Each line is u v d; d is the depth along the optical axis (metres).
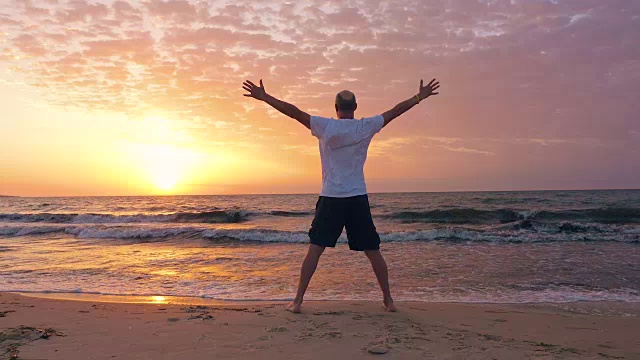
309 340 3.11
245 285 6.16
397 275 6.92
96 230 14.57
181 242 12.73
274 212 24.53
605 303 5.19
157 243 12.49
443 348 2.97
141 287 6.07
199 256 9.38
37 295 5.58
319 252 3.94
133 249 10.94
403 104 3.77
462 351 2.91
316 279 6.52
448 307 4.57
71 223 21.41
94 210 33.16
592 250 9.90
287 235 13.18
